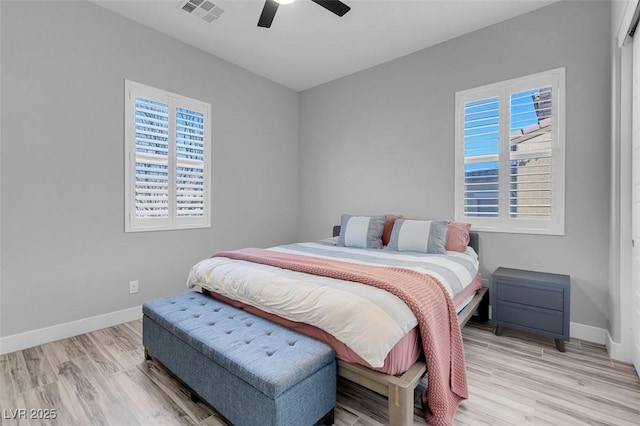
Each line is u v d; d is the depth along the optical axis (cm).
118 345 248
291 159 470
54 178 254
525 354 234
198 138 354
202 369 165
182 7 278
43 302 251
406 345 150
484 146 309
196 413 167
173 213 331
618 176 225
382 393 146
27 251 243
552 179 273
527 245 285
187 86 340
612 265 234
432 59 341
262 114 425
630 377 201
